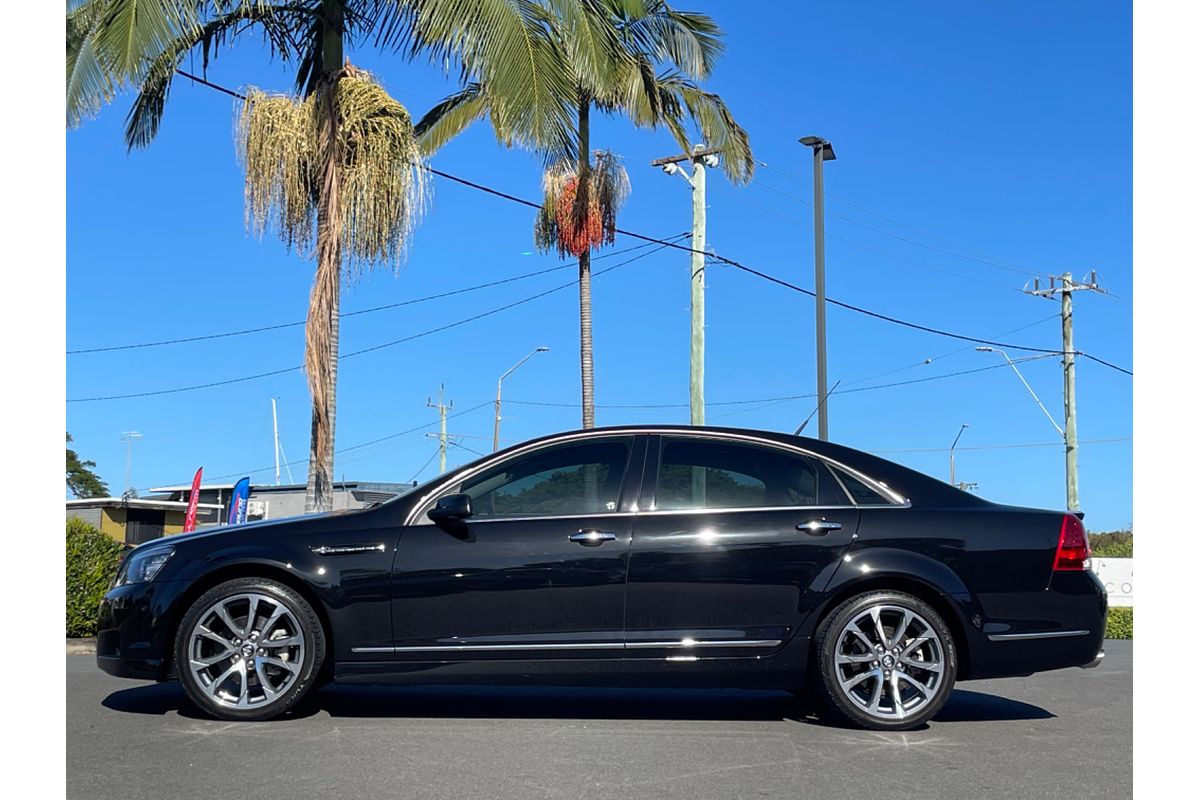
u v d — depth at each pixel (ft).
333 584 19.40
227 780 15.56
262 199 35.35
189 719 19.67
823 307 58.34
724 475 20.35
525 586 19.45
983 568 19.66
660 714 20.86
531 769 16.25
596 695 22.97
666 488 20.18
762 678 19.52
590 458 20.53
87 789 15.08
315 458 35.29
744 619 19.53
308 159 35.42
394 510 20.15
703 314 64.34
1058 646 19.65
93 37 34.30
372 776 15.78
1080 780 16.11
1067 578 19.81
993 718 21.02
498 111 35.53
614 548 19.60
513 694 22.99
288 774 15.88
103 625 19.94
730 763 16.83
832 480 20.33
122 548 36.47
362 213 35.27
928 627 19.44
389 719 19.88
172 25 33.94
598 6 37.65
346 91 35.88
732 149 63.62
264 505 94.68
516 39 34.94
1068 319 108.37
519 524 19.85
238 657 19.47
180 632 19.40
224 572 19.72
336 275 35.76
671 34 60.44
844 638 19.45
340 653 19.39
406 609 19.39
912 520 19.94
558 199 60.44
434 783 15.44
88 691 22.80
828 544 19.69
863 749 17.94
